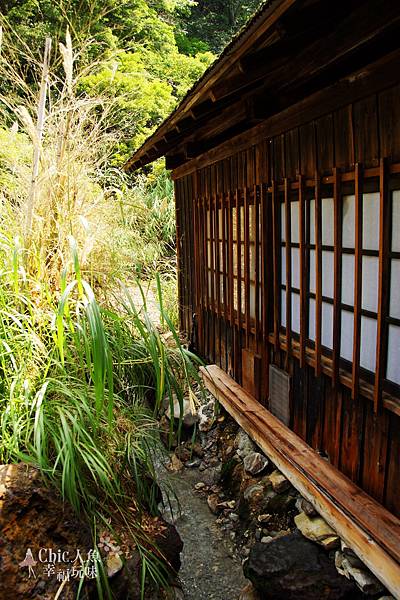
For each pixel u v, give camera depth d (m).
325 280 2.06
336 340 1.90
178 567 2.03
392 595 1.58
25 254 2.14
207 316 3.75
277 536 2.16
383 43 1.56
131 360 2.11
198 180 3.66
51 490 1.64
